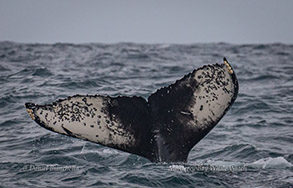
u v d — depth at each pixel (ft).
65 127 140.87
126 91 270.46
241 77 325.62
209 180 144.36
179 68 366.02
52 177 148.87
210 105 146.72
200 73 149.18
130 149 146.51
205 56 462.19
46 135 195.00
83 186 141.59
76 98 144.46
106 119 144.77
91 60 409.69
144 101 150.20
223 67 147.43
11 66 352.28
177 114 148.56
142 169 150.71
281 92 277.44
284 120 223.10
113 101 147.23
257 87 292.81
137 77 319.68
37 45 532.73
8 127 207.82
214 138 197.57
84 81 283.18
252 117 227.61
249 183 142.20
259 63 413.59
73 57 431.43
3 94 251.60
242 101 250.98
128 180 145.18
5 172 153.89
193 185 141.79
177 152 147.95
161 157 148.05
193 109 147.64
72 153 175.42
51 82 280.51
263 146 185.98
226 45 566.36
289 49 526.57
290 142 192.24
